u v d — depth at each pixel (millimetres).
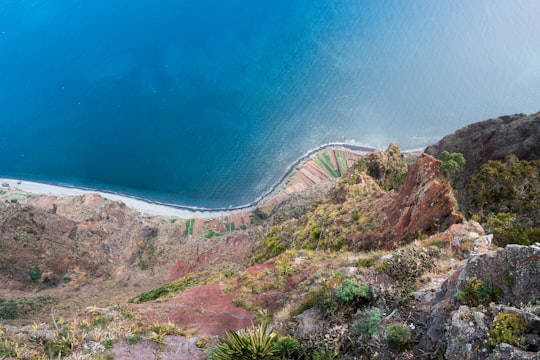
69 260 79375
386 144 124688
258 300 25531
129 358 19906
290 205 85375
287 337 16094
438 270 17547
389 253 21062
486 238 19188
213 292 27812
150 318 24391
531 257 12125
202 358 19984
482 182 44031
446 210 25891
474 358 11266
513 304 12148
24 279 73000
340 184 49031
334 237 35750
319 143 127125
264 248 46969
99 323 22984
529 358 9992
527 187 42781
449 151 77375
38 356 19469
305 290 23328
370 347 14586
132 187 123625
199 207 117500
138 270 82438
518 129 69312
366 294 16938
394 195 36844
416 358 13312
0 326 23016
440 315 13531
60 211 96500
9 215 78812
